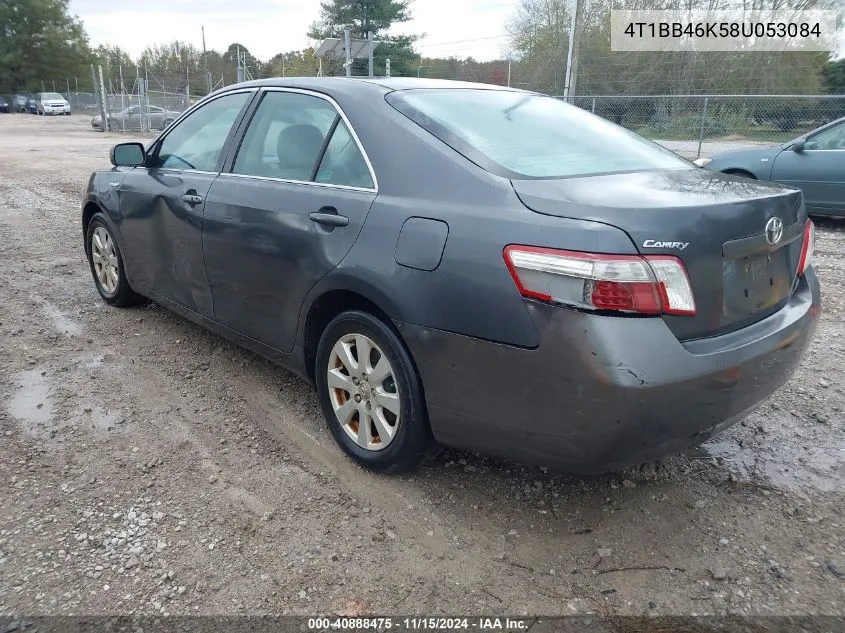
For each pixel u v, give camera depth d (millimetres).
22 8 57625
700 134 15492
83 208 5195
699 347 2291
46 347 4375
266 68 62281
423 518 2756
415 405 2730
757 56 29062
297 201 3146
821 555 2562
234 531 2652
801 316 2758
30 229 7969
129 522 2686
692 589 2393
